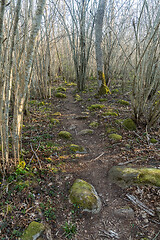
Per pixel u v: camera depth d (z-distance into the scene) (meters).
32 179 3.41
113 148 4.59
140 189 3.22
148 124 5.15
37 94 9.34
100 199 3.19
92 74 15.87
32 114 6.77
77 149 4.62
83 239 2.55
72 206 3.02
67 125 6.12
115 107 7.30
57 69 15.55
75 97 9.41
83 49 9.90
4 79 2.88
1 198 2.87
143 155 4.11
